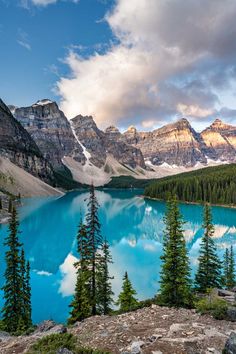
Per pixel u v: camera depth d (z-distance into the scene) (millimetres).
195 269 57938
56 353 12281
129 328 17234
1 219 107875
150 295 45625
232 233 94688
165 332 15914
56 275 56438
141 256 69188
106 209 164250
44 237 89875
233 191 162000
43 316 39188
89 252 31781
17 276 31047
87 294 31266
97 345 14859
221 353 12641
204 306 20688
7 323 29594
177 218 28938
